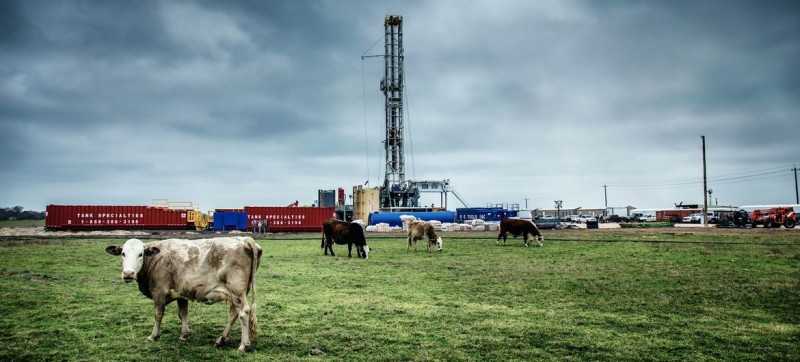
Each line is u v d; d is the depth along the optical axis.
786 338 8.57
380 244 32.47
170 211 55.28
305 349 7.91
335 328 9.23
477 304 11.54
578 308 11.08
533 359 7.43
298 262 20.83
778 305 11.36
